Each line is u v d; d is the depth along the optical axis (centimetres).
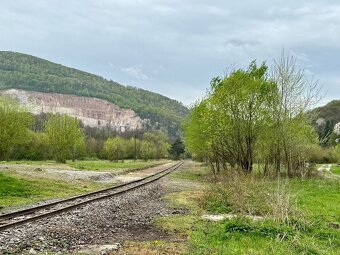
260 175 4528
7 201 2241
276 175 4738
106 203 2258
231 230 1462
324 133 15550
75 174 4481
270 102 4419
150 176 5331
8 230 1350
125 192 2950
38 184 3066
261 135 4369
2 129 7481
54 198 2530
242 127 4300
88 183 3794
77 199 2431
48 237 1309
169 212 2067
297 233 1366
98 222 1661
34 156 10025
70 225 1534
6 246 1149
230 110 4306
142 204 2389
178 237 1445
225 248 1230
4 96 7844
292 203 1978
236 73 4309
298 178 4681
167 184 4091
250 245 1277
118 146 13300
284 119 4519
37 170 4469
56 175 4062
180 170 7875
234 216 1736
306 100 4684
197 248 1227
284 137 4525
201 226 1625
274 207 1636
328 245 1310
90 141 14162
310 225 1547
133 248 1220
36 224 1492
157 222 1731
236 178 2588
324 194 2959
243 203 1980
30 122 8044
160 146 18125
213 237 1409
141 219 1817
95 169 6219
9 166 4953
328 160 11700
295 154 5162
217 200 2258
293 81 4569
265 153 4816
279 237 1362
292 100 4588
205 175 6012
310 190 3278
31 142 9975
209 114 4375
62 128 8231
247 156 4359
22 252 1113
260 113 4275
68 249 1192
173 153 19275
